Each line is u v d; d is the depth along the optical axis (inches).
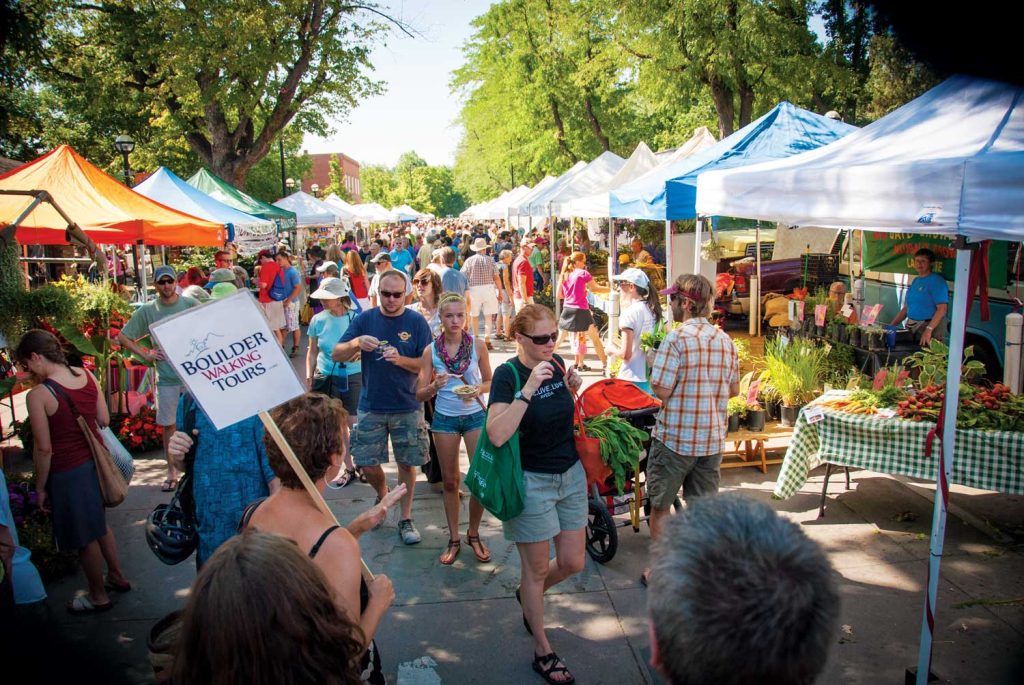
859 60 826.8
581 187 660.7
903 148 157.9
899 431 193.2
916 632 156.3
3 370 253.8
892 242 360.8
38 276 573.3
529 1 1207.6
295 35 861.2
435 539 211.9
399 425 204.7
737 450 263.1
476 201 3016.7
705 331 165.6
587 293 471.5
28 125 658.8
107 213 308.7
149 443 301.7
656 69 936.9
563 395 143.1
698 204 217.2
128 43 798.5
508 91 1380.4
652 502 173.8
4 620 147.8
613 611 170.6
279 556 62.0
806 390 257.9
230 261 471.5
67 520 167.0
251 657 57.9
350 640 64.8
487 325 510.6
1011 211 119.4
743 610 45.5
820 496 232.1
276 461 96.3
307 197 911.7
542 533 140.3
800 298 400.2
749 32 794.2
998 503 221.6
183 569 196.4
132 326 252.5
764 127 358.9
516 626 164.9
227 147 903.7
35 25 295.6
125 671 148.0
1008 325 262.2
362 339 196.5
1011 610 162.7
